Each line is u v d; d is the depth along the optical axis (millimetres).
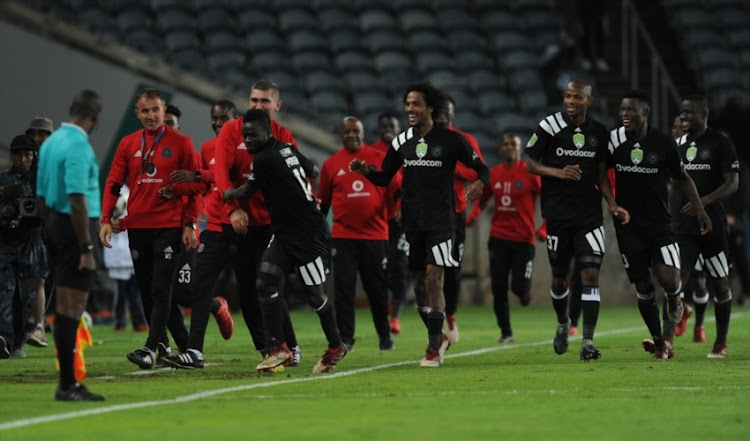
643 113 35562
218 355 39594
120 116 75562
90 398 25484
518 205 47375
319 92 88875
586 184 36094
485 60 94625
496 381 29859
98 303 61625
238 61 89438
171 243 33094
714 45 97875
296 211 31406
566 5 100438
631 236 36188
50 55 75000
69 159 25297
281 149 31266
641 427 21875
